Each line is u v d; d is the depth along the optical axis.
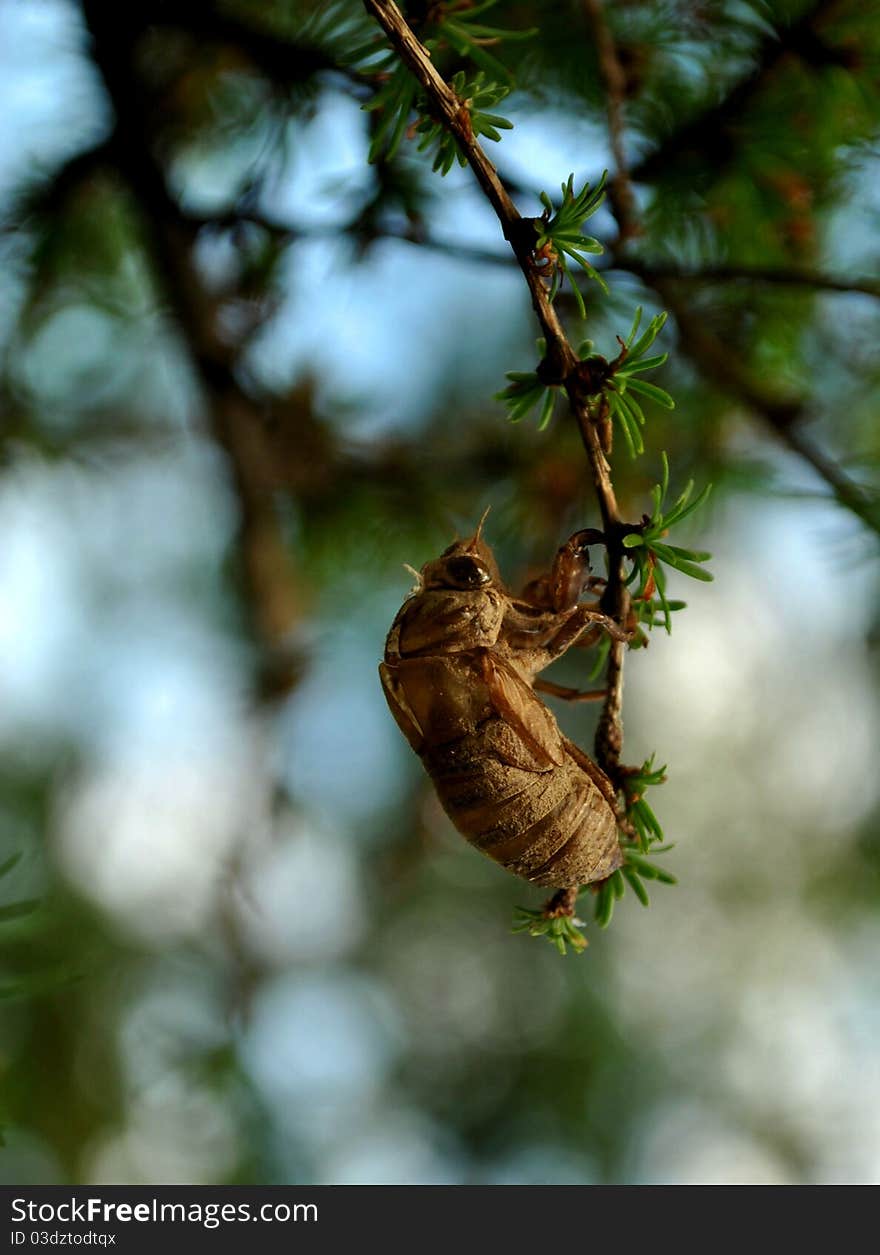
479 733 0.51
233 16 0.54
